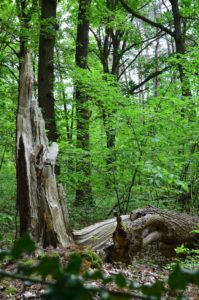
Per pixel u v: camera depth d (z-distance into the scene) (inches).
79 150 367.9
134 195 366.3
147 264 249.3
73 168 385.7
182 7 666.8
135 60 921.5
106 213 386.0
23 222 236.8
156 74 674.2
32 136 255.1
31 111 259.4
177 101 354.3
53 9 507.5
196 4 647.8
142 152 344.8
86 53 577.3
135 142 351.3
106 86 367.6
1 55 553.0
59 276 28.2
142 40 794.2
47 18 482.3
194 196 378.3
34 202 236.4
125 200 363.9
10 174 526.3
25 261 188.1
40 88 486.6
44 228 234.2
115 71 784.3
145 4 820.0
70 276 25.9
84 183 405.7
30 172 238.5
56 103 524.4
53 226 234.7
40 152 246.1
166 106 364.2
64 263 197.3
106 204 395.5
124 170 356.5
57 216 238.1
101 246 249.3
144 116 345.1
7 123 406.6
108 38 792.9
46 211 236.1
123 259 234.1
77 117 471.2
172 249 277.9
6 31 519.8
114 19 673.6
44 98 484.4
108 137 394.3
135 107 354.6
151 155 342.6
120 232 233.5
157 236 270.5
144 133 349.1
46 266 31.4
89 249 218.4
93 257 212.5
